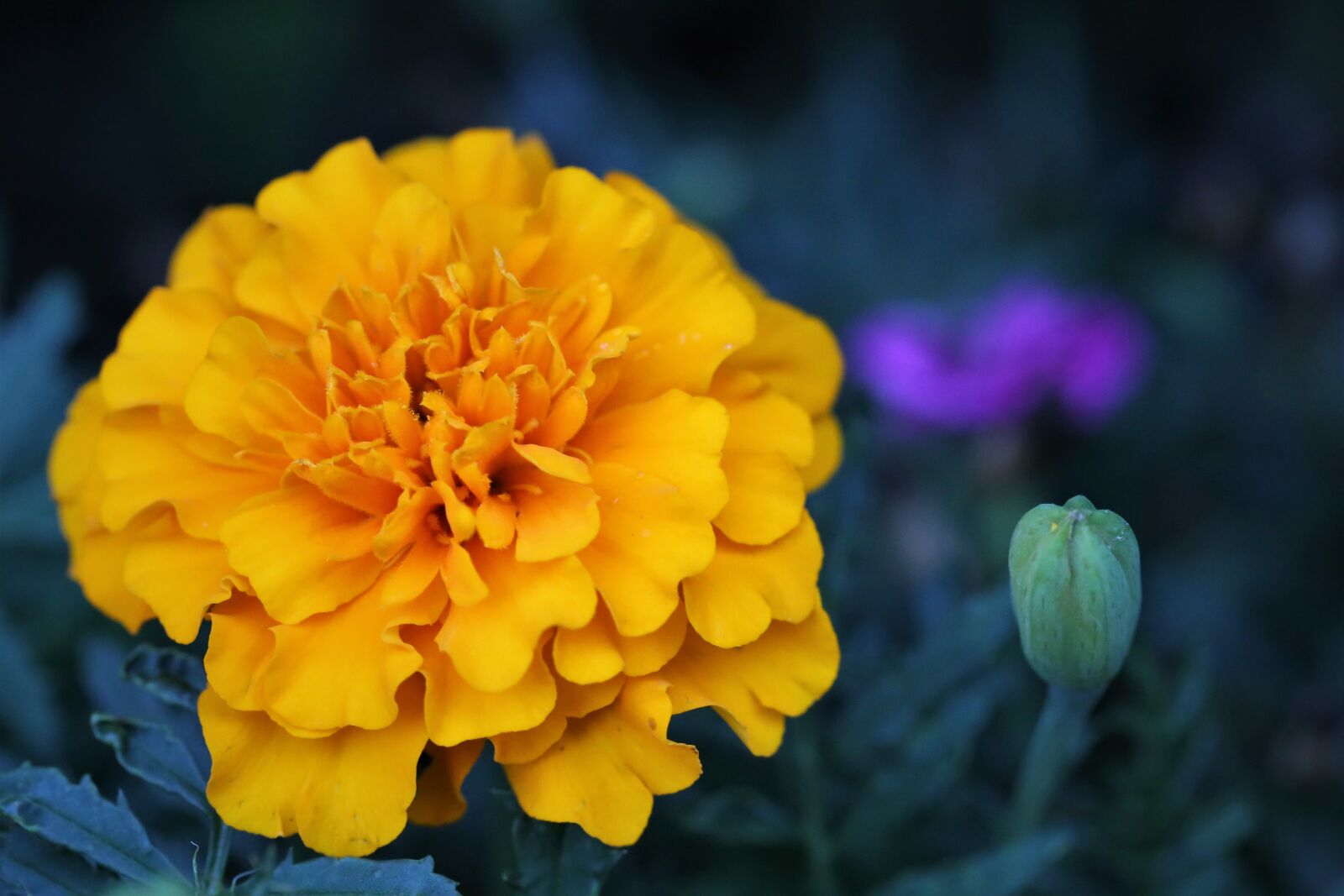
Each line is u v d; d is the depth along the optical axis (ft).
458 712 0.71
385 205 0.77
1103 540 0.73
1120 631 0.74
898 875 0.87
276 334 0.76
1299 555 1.07
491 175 0.79
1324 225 1.20
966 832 0.89
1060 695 0.77
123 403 0.75
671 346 0.75
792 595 0.74
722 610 0.73
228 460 0.75
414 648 0.71
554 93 1.23
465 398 0.73
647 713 0.72
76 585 0.91
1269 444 1.13
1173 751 0.86
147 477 0.75
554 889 0.74
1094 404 0.99
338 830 0.72
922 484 1.01
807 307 1.12
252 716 0.72
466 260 0.75
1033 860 0.80
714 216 1.15
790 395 0.78
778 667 0.74
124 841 0.73
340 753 0.72
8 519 0.90
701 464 0.73
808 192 1.20
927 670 0.83
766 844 0.84
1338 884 0.95
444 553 0.73
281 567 0.72
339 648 0.72
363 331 0.74
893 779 0.83
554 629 0.72
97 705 0.82
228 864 0.81
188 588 0.73
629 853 0.86
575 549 0.71
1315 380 1.16
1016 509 1.00
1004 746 0.94
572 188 0.76
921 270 1.15
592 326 0.75
